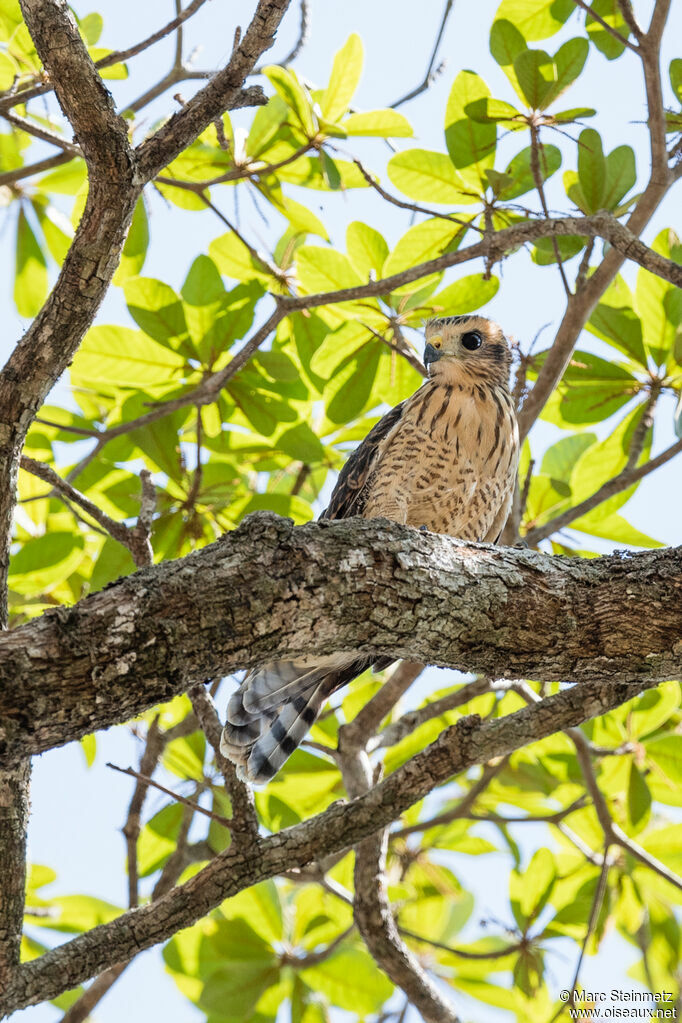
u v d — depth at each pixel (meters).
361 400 11.04
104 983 9.33
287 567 6.02
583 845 11.37
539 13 10.59
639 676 6.96
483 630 6.61
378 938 8.99
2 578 6.46
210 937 10.74
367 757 9.66
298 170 11.11
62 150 11.27
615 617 6.79
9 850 6.24
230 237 11.86
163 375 11.28
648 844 11.38
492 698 12.28
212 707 8.05
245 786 7.34
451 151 10.30
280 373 11.04
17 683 5.22
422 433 10.66
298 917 11.45
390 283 9.42
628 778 11.06
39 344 6.34
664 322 11.24
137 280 10.94
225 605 5.77
